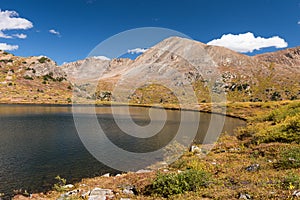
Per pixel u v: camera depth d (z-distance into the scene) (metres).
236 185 13.03
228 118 76.06
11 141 40.16
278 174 13.78
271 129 28.92
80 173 25.08
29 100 172.12
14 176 24.08
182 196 12.20
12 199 18.22
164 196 13.16
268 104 96.12
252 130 35.16
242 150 24.09
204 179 13.99
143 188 14.98
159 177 14.57
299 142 22.14
